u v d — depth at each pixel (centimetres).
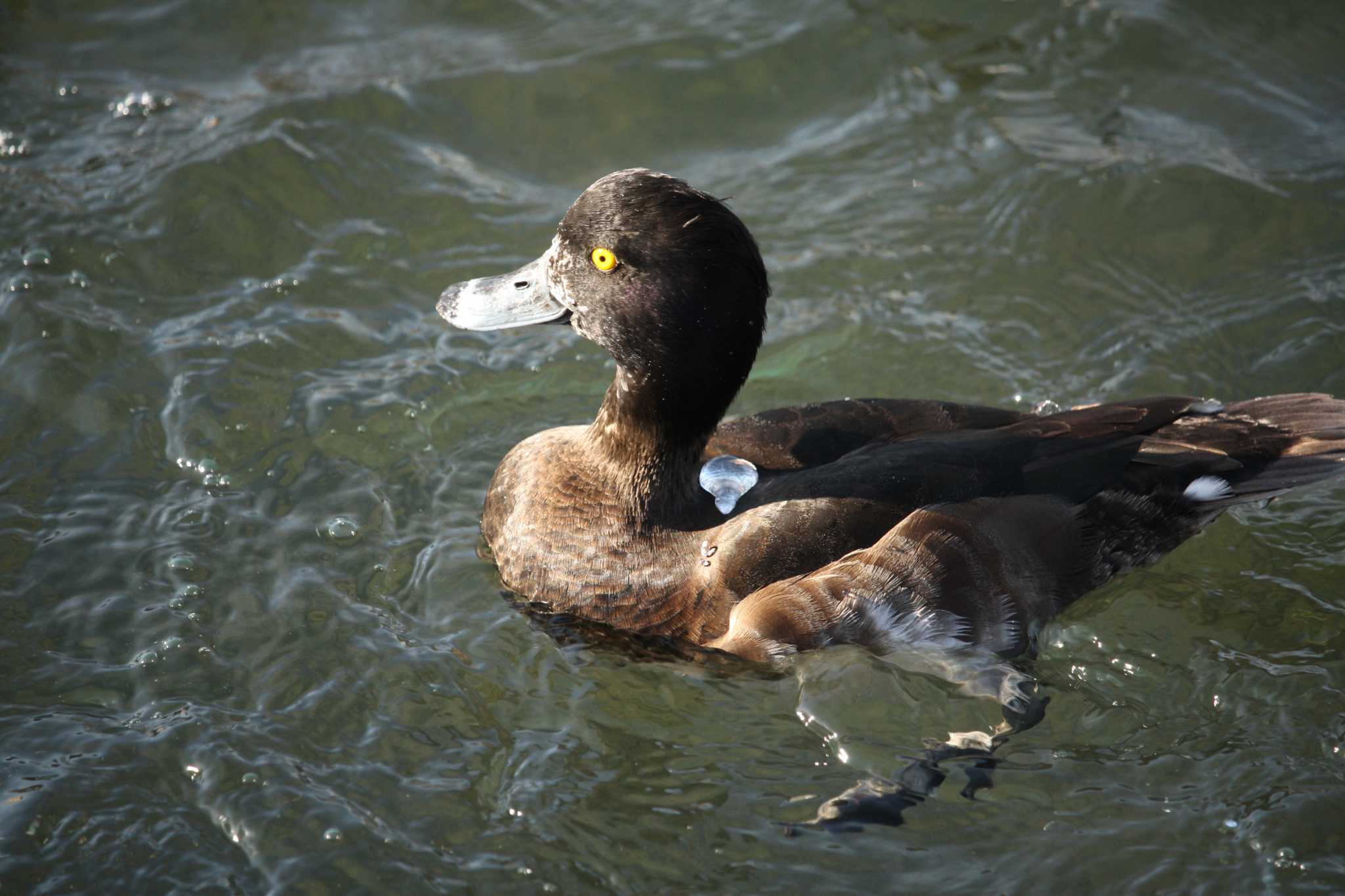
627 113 1200
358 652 754
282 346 971
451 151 1157
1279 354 985
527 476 793
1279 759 694
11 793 655
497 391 969
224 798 662
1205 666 754
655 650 746
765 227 1106
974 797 682
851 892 632
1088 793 682
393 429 921
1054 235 1090
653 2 1311
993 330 1021
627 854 650
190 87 1180
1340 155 1138
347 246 1062
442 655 757
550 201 1126
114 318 968
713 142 1183
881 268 1073
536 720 725
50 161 1087
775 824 669
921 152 1167
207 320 981
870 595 700
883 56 1252
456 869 638
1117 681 748
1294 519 861
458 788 680
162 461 871
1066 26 1271
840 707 732
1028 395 969
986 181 1138
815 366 998
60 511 827
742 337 728
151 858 632
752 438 794
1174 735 714
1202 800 674
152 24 1243
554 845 653
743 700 744
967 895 630
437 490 877
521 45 1256
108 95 1159
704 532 743
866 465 739
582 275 735
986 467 738
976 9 1289
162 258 1023
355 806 665
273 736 698
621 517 753
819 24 1277
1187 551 842
